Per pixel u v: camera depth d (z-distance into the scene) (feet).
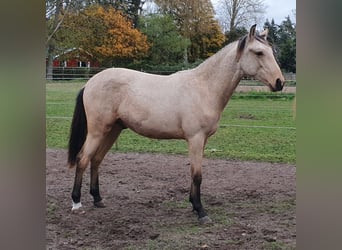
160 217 11.93
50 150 18.95
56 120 20.52
